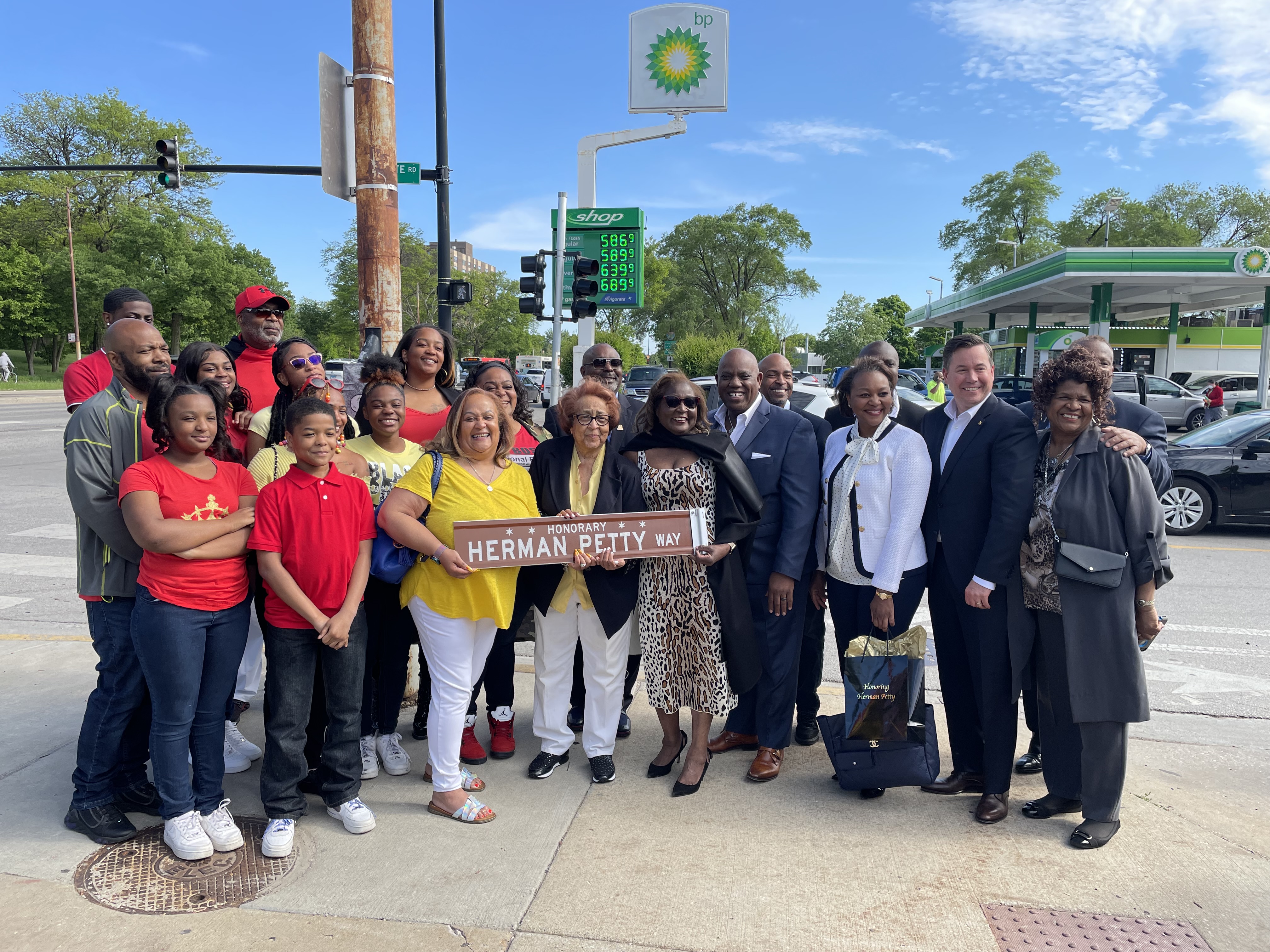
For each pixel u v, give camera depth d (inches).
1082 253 985.5
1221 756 155.6
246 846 118.3
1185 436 404.8
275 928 99.1
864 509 139.7
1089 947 97.3
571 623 140.5
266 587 122.5
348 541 117.4
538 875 111.4
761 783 141.9
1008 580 125.0
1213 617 249.0
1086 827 121.5
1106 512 120.5
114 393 118.0
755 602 145.3
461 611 124.3
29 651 201.2
